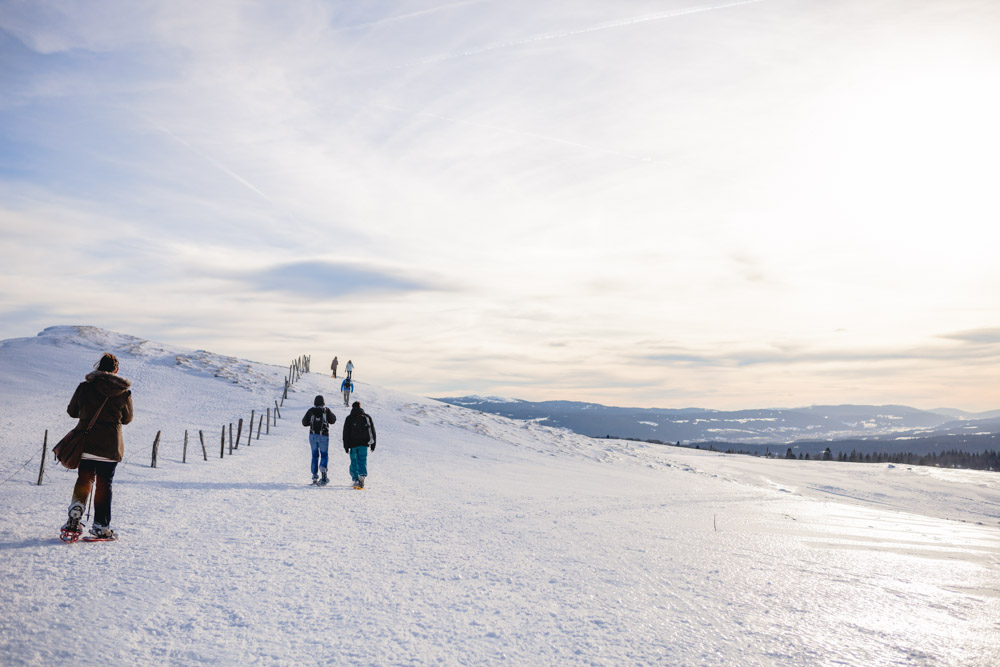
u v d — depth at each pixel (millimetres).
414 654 4172
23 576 5156
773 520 14891
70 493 9555
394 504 11734
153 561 6059
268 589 5461
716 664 4199
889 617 5684
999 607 6426
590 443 49281
